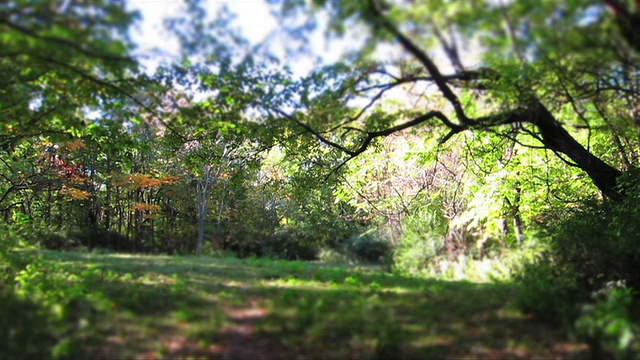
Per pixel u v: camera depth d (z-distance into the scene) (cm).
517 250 948
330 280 811
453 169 1755
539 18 552
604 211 1125
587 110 811
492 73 734
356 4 585
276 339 514
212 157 1380
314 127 998
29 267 808
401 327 539
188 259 1052
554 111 812
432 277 952
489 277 891
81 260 973
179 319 561
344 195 1783
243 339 518
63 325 551
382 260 1184
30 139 1731
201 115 939
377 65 796
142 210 2427
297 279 806
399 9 574
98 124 1085
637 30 524
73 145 1764
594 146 1278
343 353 485
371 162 1599
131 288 717
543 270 759
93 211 2352
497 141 1276
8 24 551
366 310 572
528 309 586
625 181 997
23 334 532
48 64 736
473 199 1396
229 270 898
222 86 884
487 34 604
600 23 549
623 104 778
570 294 632
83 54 666
